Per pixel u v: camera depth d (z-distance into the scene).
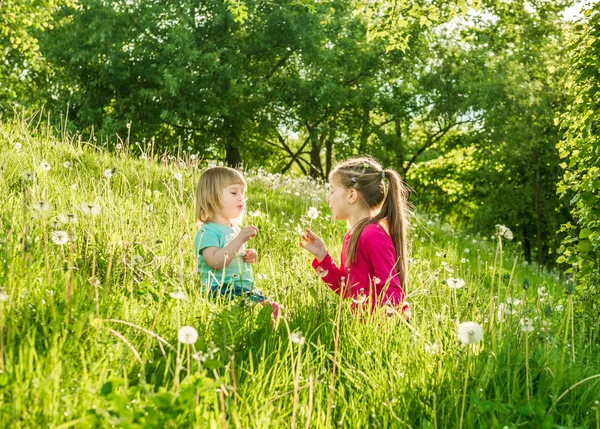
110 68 25.20
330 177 4.49
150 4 26.23
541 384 2.67
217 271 4.16
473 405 2.38
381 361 2.84
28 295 2.62
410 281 5.11
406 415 2.37
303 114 28.30
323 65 28.78
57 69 27.80
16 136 6.87
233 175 4.44
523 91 25.42
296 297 3.66
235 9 12.98
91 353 2.30
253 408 2.24
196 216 4.49
